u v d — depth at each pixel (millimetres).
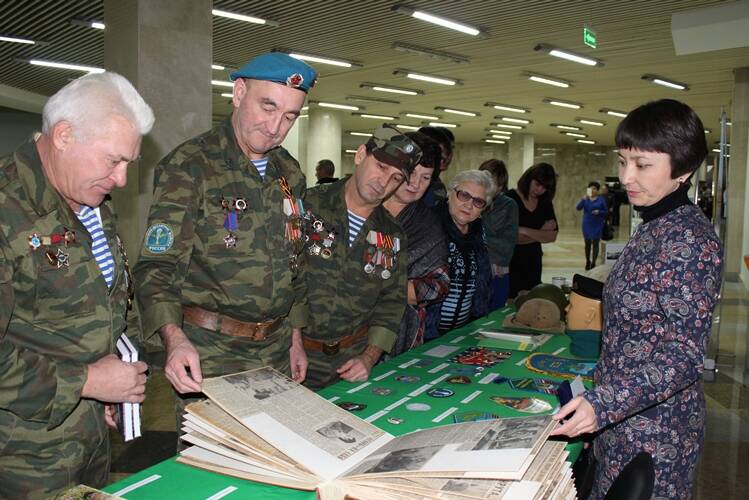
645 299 1391
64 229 1307
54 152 1248
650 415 1413
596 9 6926
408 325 2418
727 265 10938
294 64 1570
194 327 1666
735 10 6691
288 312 1823
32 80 12398
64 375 1245
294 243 1786
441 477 1020
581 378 1974
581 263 12977
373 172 1943
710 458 3258
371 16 7395
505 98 13969
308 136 16078
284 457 1134
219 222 1626
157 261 1556
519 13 7148
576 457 1443
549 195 4465
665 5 6754
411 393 1789
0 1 7086
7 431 1292
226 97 13836
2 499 1323
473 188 2570
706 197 11820
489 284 2914
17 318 1278
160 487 1146
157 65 5320
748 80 10180
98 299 1362
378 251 2074
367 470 1076
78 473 1398
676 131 1343
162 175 1604
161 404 3674
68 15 7551
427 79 11477
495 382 1919
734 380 4703
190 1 5406
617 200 19906
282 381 1452
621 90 12531
